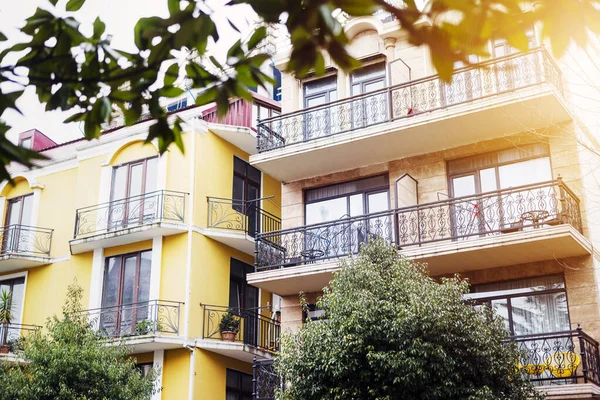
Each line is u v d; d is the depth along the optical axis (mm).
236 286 23453
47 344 17812
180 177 22781
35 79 3807
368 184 19234
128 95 3896
